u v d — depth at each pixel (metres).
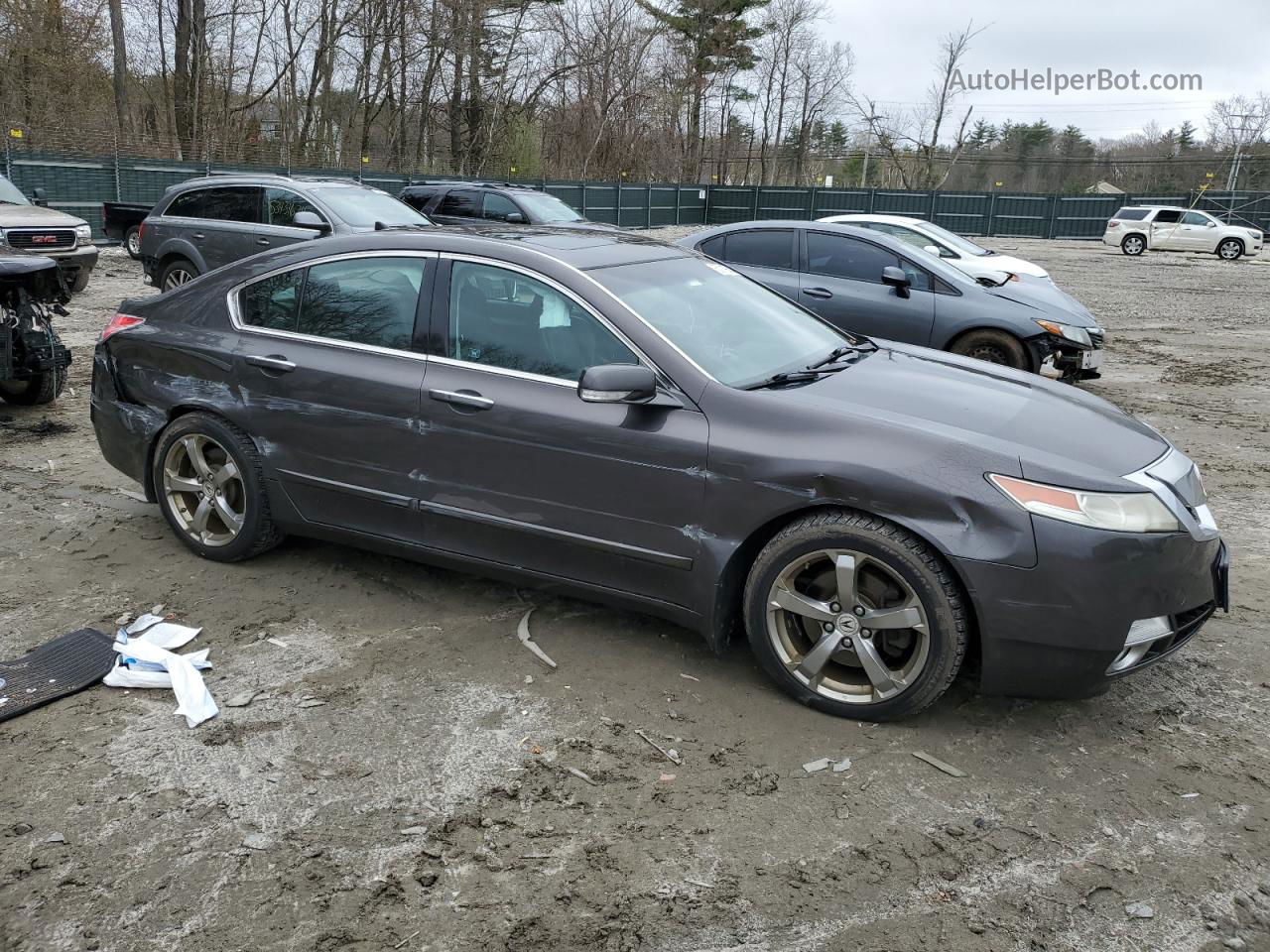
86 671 3.82
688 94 55.72
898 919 2.66
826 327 4.86
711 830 3.00
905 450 3.42
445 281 4.22
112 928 2.57
